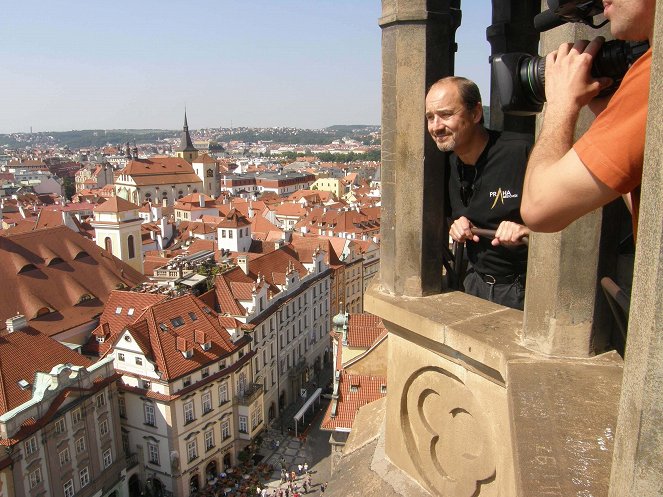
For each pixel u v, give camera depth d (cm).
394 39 472
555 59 253
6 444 2642
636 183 189
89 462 3164
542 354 377
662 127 148
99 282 4572
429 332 448
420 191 487
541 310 377
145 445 3600
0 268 4100
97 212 6062
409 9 457
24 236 4425
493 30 593
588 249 360
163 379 3447
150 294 4244
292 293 5316
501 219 450
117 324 4112
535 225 213
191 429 3625
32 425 2783
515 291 478
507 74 277
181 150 18412
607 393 311
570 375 338
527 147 438
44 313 4031
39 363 3108
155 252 7312
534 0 577
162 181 14938
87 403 3138
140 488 3631
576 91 237
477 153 455
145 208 10519
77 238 4781
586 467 241
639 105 183
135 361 3531
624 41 233
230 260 5862
